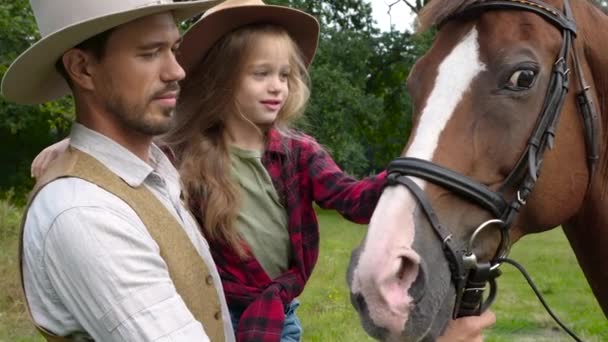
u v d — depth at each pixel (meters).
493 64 2.02
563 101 2.09
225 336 1.84
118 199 1.63
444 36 2.13
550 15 2.11
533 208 2.16
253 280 2.39
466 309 2.07
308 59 2.72
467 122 2.00
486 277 2.04
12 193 13.19
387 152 24.88
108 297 1.52
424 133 2.01
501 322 6.36
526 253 12.10
